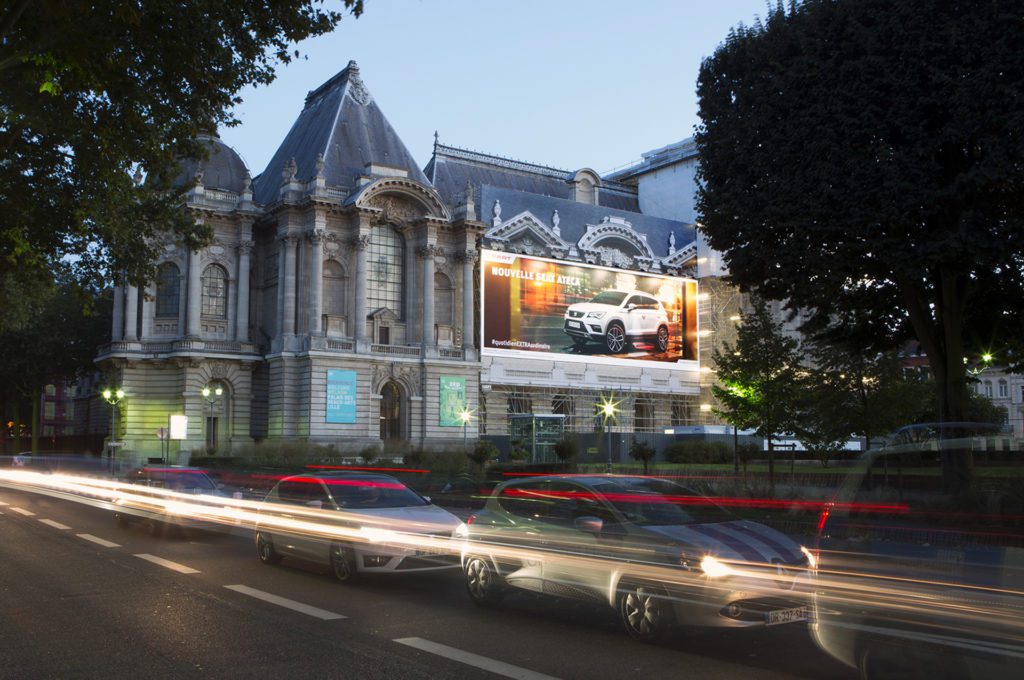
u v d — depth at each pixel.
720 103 33.44
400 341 86.81
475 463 64.75
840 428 35.62
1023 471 9.21
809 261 28.70
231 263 83.56
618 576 12.29
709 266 104.38
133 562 19.92
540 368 91.75
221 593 15.87
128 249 38.34
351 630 12.73
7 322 55.66
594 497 13.61
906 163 26.84
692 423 102.25
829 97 28.81
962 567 8.34
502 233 92.44
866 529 9.35
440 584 17.27
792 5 32.28
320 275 81.56
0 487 53.06
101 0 20.75
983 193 26.66
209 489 27.39
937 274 30.66
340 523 17.45
